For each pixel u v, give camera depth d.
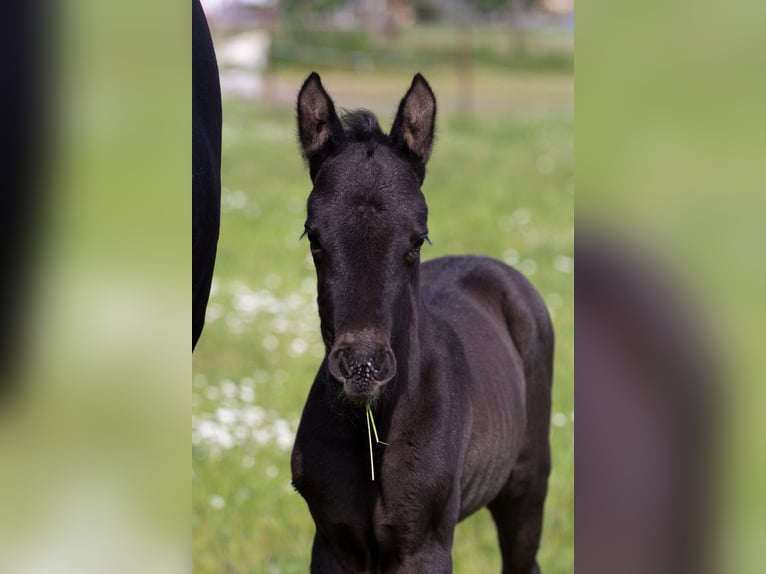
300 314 8.32
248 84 23.02
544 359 4.88
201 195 3.21
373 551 3.67
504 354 4.50
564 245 10.09
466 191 12.88
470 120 19.30
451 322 4.27
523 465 4.66
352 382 2.96
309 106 3.61
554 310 8.07
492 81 24.81
